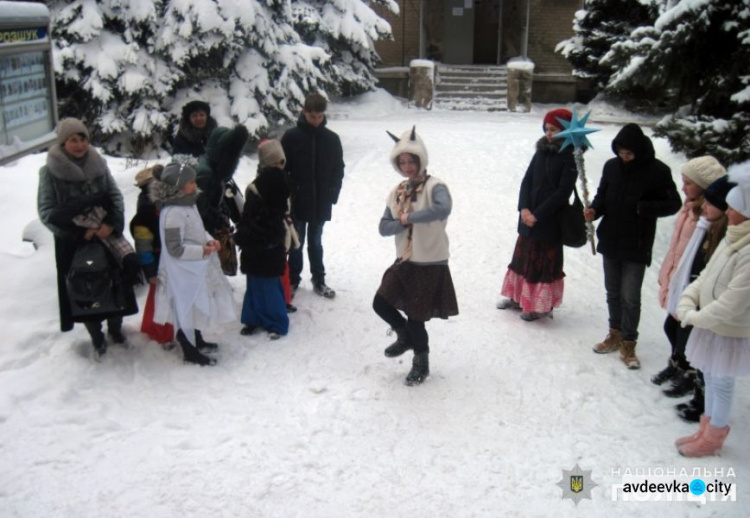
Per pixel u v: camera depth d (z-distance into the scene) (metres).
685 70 8.14
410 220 4.39
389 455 4.04
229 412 4.41
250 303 5.39
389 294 4.58
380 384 4.80
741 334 3.75
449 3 19.38
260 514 3.56
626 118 15.73
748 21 7.45
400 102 17.97
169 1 10.76
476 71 18.47
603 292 6.54
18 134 5.41
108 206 4.70
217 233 5.29
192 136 5.69
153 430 4.20
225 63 10.87
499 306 6.07
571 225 5.42
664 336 5.64
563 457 4.06
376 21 15.50
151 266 4.84
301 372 4.93
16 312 5.39
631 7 15.75
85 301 4.62
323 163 5.85
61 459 3.91
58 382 4.62
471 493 3.75
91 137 11.41
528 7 18.33
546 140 5.53
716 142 7.92
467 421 4.39
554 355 5.26
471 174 10.03
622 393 4.75
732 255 3.73
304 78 11.70
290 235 5.43
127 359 4.96
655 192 4.88
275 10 11.73
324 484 3.79
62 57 10.55
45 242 6.48
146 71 10.85
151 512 3.55
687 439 4.14
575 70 16.78
